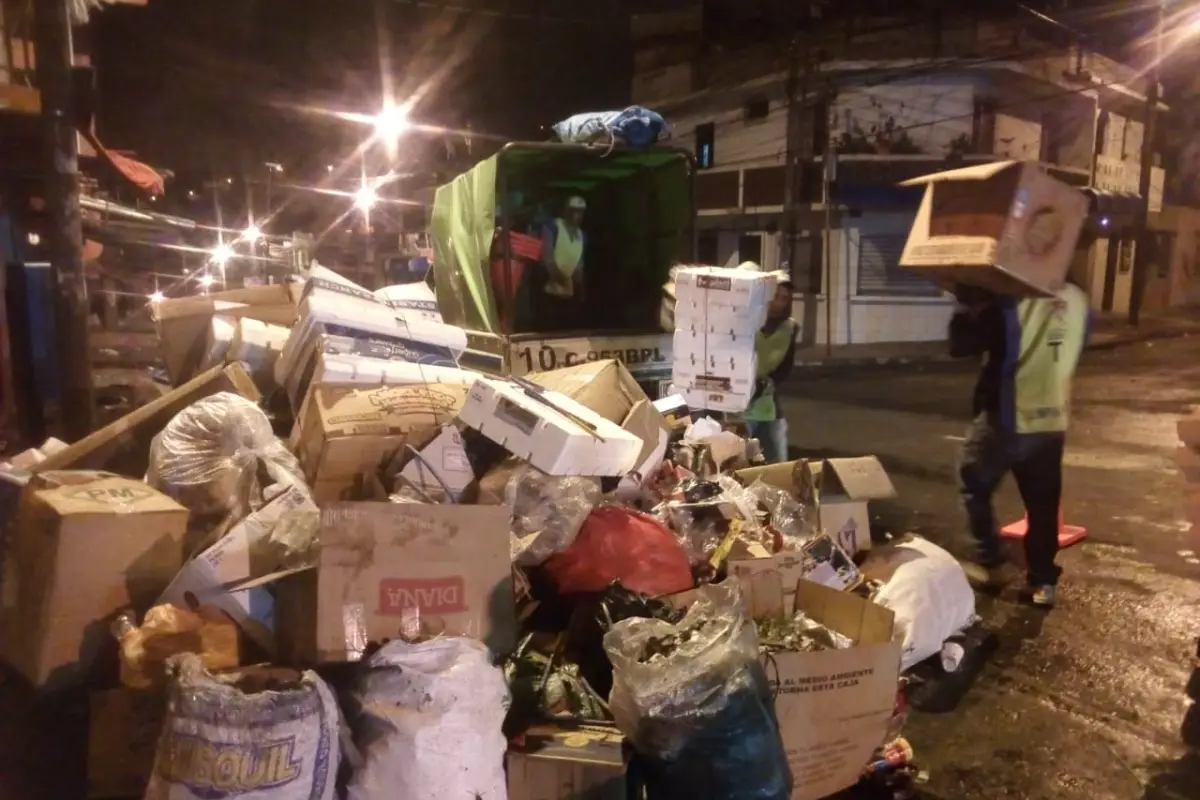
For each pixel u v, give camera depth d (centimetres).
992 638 480
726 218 2527
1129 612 514
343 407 398
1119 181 2895
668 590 358
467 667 268
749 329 524
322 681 259
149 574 354
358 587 292
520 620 346
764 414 634
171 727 246
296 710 247
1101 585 556
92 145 923
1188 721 396
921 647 423
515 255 598
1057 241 468
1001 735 386
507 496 367
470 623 306
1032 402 503
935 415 1235
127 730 305
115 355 1255
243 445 395
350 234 2614
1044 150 2508
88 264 1305
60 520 336
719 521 420
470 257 610
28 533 360
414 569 299
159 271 2091
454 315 662
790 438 1054
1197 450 416
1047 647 470
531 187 648
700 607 311
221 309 562
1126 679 435
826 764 323
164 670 304
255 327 526
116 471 447
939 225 477
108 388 901
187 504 387
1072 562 599
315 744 249
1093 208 480
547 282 643
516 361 552
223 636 311
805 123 2283
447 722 259
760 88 2389
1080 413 1196
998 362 517
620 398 464
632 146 589
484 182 577
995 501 762
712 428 539
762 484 472
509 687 299
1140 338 2297
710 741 275
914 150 2259
